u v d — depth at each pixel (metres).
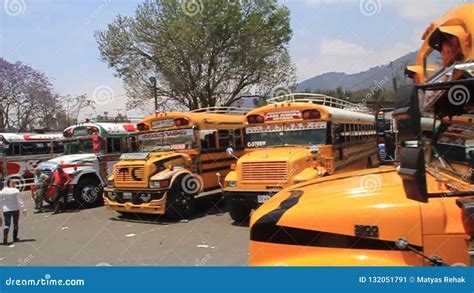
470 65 2.44
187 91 25.22
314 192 3.28
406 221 2.62
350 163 11.69
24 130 27.39
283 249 2.95
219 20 23.08
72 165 13.87
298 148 9.90
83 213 12.98
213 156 12.58
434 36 3.38
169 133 12.23
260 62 25.33
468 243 2.51
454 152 2.91
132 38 24.52
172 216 11.01
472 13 2.85
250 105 27.48
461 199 2.59
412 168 2.24
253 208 9.30
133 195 11.04
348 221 2.76
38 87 30.00
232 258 7.12
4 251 8.51
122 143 15.68
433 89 2.51
